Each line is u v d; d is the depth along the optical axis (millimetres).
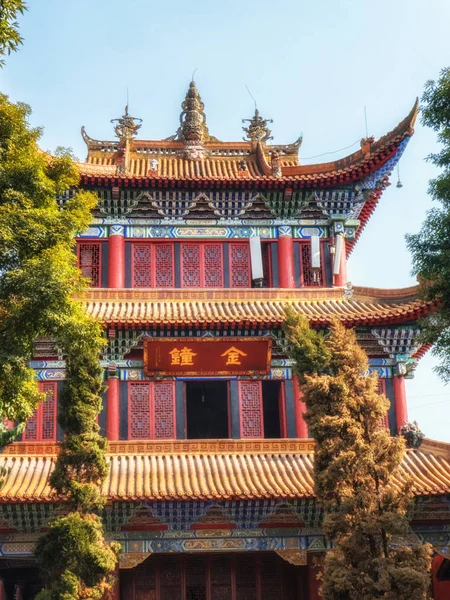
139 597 37531
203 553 37750
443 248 28203
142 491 33781
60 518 28672
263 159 47969
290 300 42406
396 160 43531
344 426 29016
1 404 24953
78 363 30375
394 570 26359
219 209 44031
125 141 48469
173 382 39875
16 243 24688
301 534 35781
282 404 39969
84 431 29750
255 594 38000
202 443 37500
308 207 44531
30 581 40281
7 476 34562
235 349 39875
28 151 26438
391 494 27703
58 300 24328
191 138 50531
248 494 33688
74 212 27141
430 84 28797
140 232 43531
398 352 40750
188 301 42031
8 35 22781
